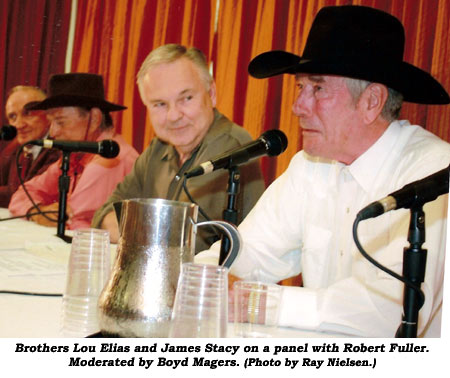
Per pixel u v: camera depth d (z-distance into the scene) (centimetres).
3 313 119
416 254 101
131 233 94
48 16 362
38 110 349
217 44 284
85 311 106
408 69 169
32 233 234
